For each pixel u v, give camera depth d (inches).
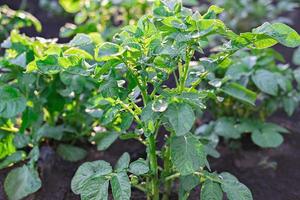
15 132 47.3
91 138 47.2
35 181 42.5
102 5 64.1
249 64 51.6
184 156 34.4
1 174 47.1
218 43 75.7
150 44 34.3
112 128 44.4
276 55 54.6
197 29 33.8
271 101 53.6
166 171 39.7
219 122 51.5
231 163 51.5
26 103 43.3
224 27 33.3
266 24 33.9
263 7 85.4
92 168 36.8
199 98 34.3
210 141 46.5
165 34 35.3
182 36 33.1
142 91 35.6
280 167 51.1
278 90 53.6
